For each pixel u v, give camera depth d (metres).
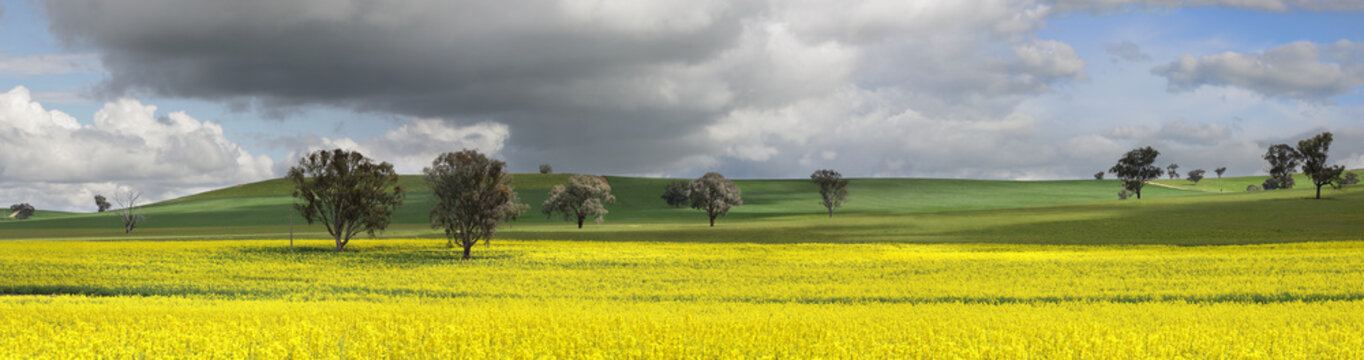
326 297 33.84
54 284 38.72
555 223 131.38
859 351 17.38
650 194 179.12
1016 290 34.50
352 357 15.84
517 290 36.84
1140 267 43.28
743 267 48.69
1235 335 19.12
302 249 71.31
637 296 34.41
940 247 68.88
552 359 16.36
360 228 77.38
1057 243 72.12
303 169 73.12
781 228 99.94
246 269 49.16
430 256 63.56
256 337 18.23
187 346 18.06
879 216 117.00
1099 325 20.22
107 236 102.88
